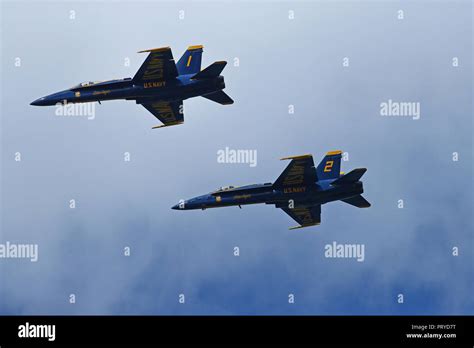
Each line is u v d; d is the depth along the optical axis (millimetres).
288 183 76688
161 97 82625
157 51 80250
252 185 77688
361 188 76562
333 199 76875
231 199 77312
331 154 78312
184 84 82062
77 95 82750
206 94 83125
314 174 75812
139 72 81688
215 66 81375
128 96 82562
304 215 81875
